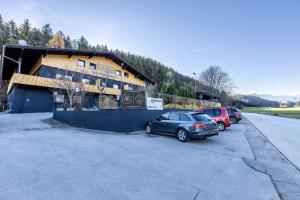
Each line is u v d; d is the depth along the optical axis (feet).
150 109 50.57
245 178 17.24
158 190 14.21
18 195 12.62
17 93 76.33
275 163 21.89
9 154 21.06
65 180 15.12
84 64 98.37
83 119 44.55
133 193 13.55
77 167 18.04
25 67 103.96
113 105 47.96
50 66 85.35
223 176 17.57
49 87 80.74
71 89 67.97
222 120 48.08
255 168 19.97
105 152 23.70
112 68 110.63
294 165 21.29
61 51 86.22
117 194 13.28
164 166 19.67
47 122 47.65
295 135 42.27
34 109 79.87
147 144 29.96
